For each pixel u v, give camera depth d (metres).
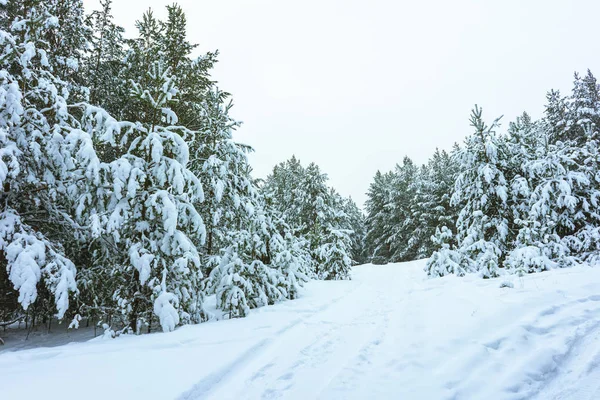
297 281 11.71
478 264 12.32
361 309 8.23
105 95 13.57
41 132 7.55
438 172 33.97
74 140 6.73
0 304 8.20
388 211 38.75
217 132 11.82
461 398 3.39
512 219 13.76
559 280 7.90
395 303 8.55
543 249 11.13
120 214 6.90
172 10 13.61
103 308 7.17
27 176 7.14
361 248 45.19
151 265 7.10
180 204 7.70
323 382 4.04
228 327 6.70
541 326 5.15
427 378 3.82
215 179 10.72
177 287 7.43
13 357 5.05
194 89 13.70
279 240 11.45
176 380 4.05
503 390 3.48
